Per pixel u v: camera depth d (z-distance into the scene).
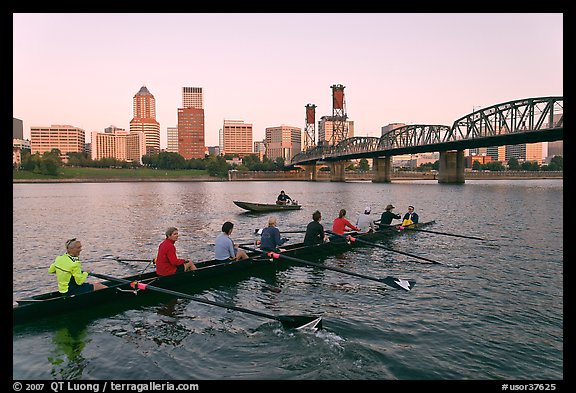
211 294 11.36
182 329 8.85
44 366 7.18
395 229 21.64
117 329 8.81
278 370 7.08
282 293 11.51
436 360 7.45
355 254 16.98
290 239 22.36
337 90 176.88
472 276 13.38
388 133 126.88
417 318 9.50
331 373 6.97
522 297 11.09
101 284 10.30
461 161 116.56
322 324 9.12
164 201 52.06
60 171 155.12
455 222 28.12
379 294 11.41
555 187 90.44
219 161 194.38
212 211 38.31
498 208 39.16
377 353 7.69
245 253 13.98
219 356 7.61
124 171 173.00
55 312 9.34
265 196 65.75
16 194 69.38
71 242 9.83
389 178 145.38
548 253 17.17
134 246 19.70
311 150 195.38
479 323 9.20
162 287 11.29
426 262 15.48
